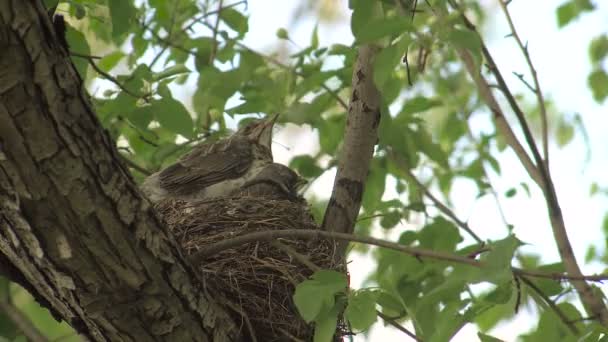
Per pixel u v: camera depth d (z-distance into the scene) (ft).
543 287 25.95
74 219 17.74
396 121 33.68
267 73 32.48
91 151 17.34
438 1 22.30
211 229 27.07
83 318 19.60
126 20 26.43
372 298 19.90
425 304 22.06
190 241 26.37
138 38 32.32
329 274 19.99
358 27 22.99
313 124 32.22
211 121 35.12
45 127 16.60
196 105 31.07
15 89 16.02
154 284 19.12
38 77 16.11
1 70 15.83
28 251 18.30
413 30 19.97
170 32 32.30
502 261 18.11
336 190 26.73
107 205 17.89
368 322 19.44
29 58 15.93
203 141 33.35
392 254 30.32
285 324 23.88
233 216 27.35
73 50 25.16
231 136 34.63
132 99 27.66
